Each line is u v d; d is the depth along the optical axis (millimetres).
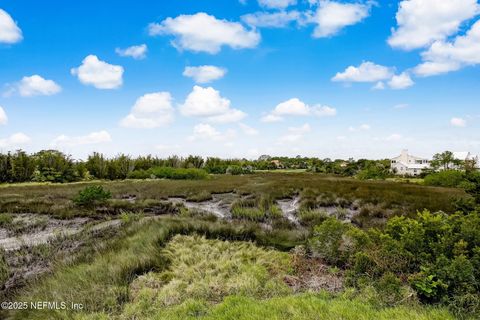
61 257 7938
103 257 7207
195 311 4777
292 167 93188
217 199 20047
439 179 32906
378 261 5801
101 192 16391
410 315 4180
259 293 5516
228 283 5871
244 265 6836
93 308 4953
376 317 4148
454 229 6016
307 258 7480
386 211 13508
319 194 19438
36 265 7742
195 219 11508
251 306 4578
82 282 5832
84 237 9953
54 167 38594
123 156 47000
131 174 43969
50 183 34500
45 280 6203
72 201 16672
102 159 44219
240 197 20281
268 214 13750
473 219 5910
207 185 27531
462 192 21031
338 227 7211
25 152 38375
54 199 18031
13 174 35500
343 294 5203
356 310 4395
